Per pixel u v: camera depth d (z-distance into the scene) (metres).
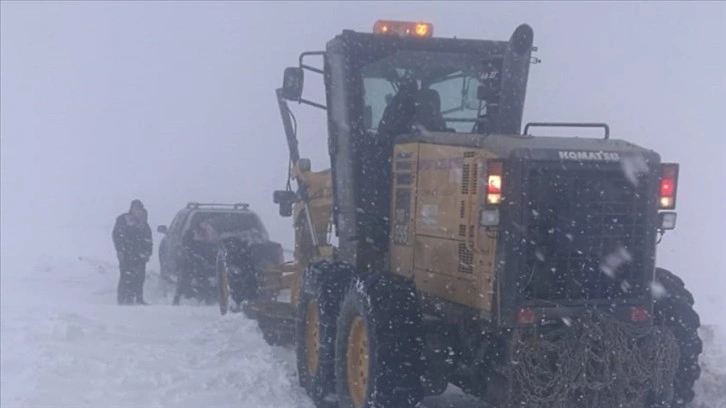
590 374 6.56
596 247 6.66
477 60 8.77
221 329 11.09
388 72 8.62
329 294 8.37
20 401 7.67
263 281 12.08
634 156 6.72
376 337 7.03
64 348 9.50
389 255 8.30
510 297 6.47
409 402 7.00
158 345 10.11
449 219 7.15
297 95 9.14
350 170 8.54
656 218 6.80
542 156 6.54
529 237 6.52
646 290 6.76
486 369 6.83
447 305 7.20
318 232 10.38
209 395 8.34
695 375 7.19
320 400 8.29
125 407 7.78
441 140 7.38
